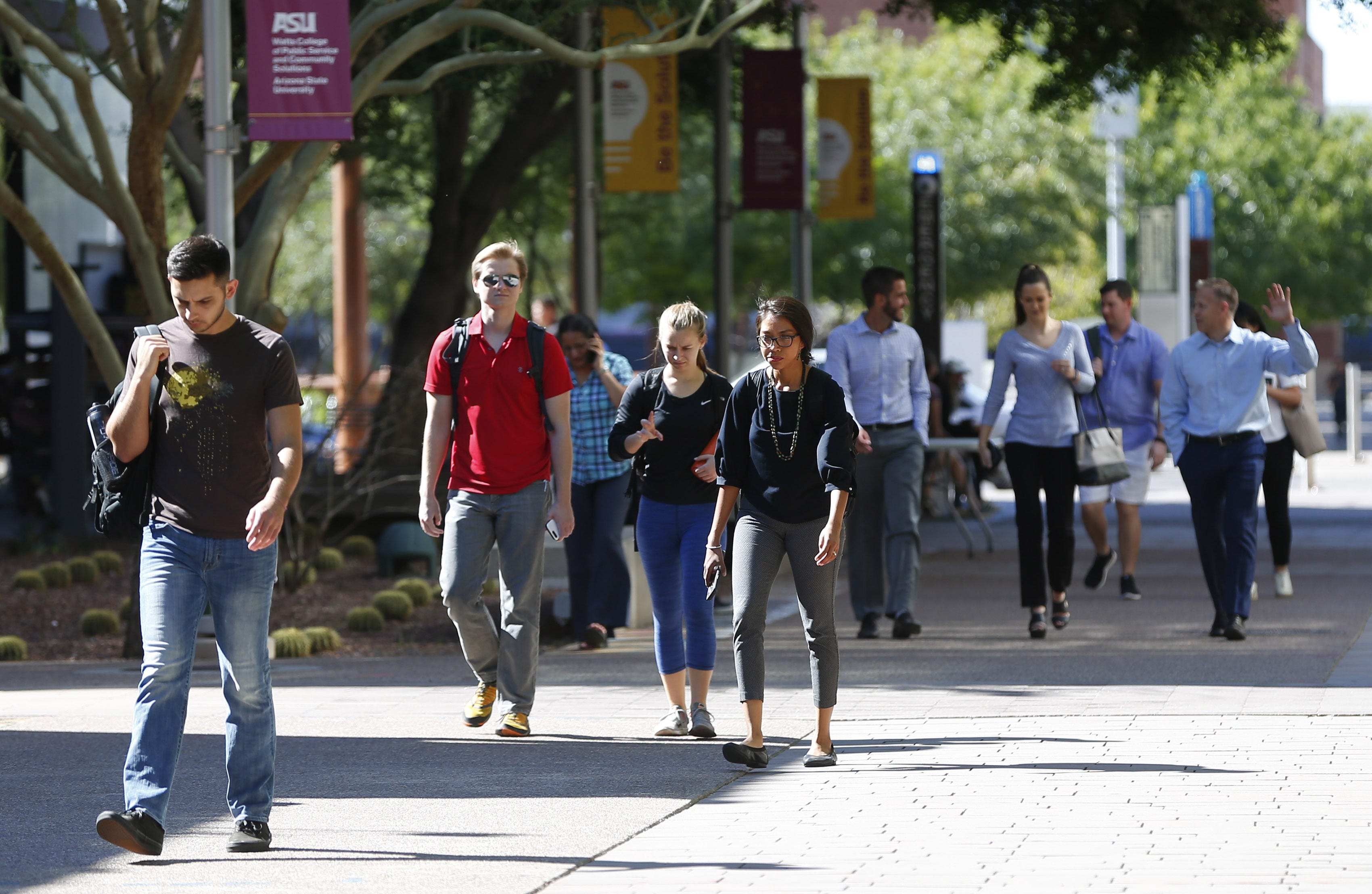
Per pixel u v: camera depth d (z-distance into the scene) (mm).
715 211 73812
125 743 27672
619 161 62031
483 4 46469
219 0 36625
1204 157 174750
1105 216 143375
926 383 38969
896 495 38406
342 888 18828
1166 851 19641
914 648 36906
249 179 39438
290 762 25844
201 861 20062
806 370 24734
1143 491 44562
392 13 39312
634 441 27703
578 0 43906
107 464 20156
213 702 32000
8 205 38062
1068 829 20812
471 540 27984
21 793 23859
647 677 34094
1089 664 33969
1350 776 23234
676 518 27953
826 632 25078
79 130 78750
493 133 100938
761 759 25109
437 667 37031
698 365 27969
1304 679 31391
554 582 42438
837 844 20422
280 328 40281
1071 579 46188
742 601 25109
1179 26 57500
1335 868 18703
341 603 50062
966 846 20109
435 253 75000
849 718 28828
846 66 152875
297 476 20109
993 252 137125
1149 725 27203
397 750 26797
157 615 20000
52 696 33094
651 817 22094
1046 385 38062
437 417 28078
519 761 25828
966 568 55375
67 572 54906
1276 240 173000
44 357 79250
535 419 27984
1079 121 139750
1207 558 37250
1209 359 36938
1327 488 90938
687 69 77750
